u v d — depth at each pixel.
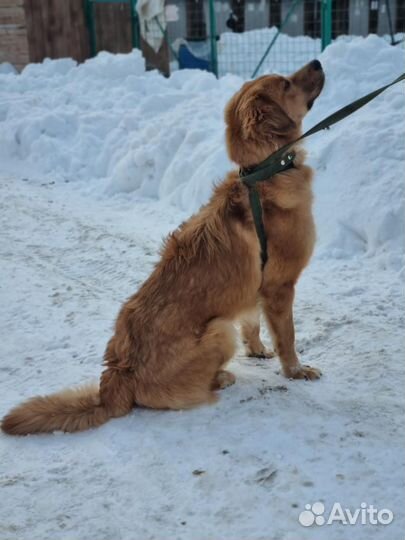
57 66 9.93
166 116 7.15
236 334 4.33
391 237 5.11
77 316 4.87
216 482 3.99
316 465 4.01
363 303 4.80
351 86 5.90
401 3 13.41
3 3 11.04
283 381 4.38
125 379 4.25
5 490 4.03
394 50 6.25
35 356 4.64
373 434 4.10
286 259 4.32
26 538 3.89
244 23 13.86
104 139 7.86
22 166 7.77
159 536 3.87
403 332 4.58
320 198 5.38
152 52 11.37
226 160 5.80
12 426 4.22
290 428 4.14
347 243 5.23
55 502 3.98
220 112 6.85
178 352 4.24
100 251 5.45
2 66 11.14
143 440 4.15
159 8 10.83
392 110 5.56
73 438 4.20
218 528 3.87
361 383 4.33
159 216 5.90
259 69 10.78
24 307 4.96
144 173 6.61
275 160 4.27
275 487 3.96
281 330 4.36
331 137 5.55
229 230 4.29
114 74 9.24
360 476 3.97
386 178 5.25
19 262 5.38
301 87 4.33
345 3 13.40
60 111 8.23
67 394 4.28
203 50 11.46
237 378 4.40
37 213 6.11
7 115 8.52
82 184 7.15
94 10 11.28
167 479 4.02
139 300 4.31
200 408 4.26
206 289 4.26
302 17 13.79
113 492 4.00
